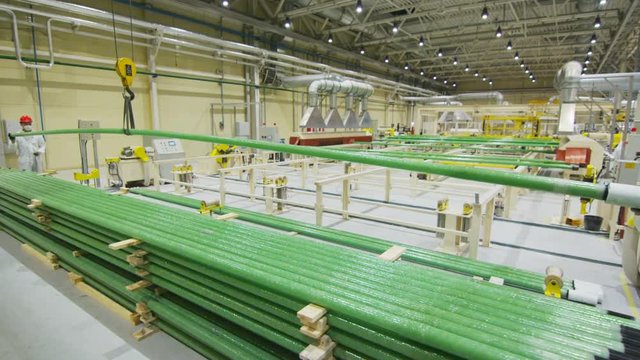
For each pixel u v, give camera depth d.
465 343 0.98
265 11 9.49
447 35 11.72
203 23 8.44
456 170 1.32
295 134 7.70
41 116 6.03
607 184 1.08
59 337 1.98
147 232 1.93
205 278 1.67
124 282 2.15
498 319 1.15
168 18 7.80
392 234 3.81
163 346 1.92
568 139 5.78
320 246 1.81
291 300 1.33
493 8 9.05
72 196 2.90
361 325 1.18
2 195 3.62
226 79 9.21
